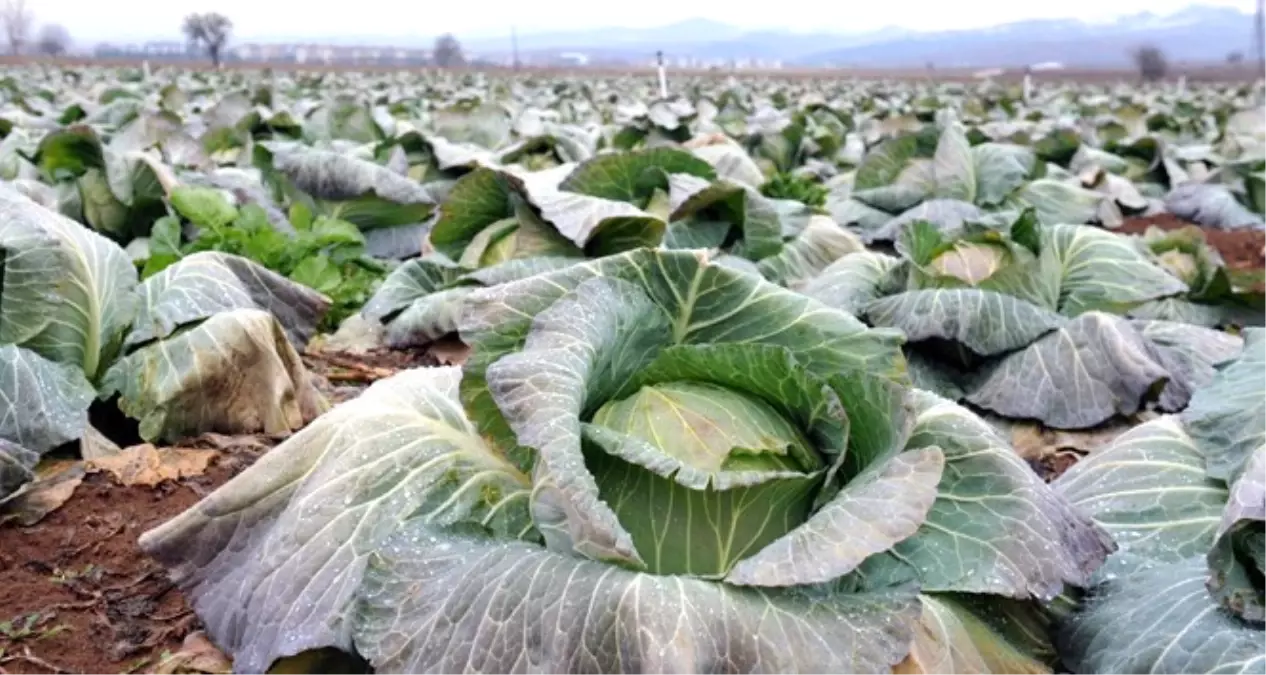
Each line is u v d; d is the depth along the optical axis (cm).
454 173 324
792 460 97
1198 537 109
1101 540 101
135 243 220
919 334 178
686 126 477
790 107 874
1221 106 885
